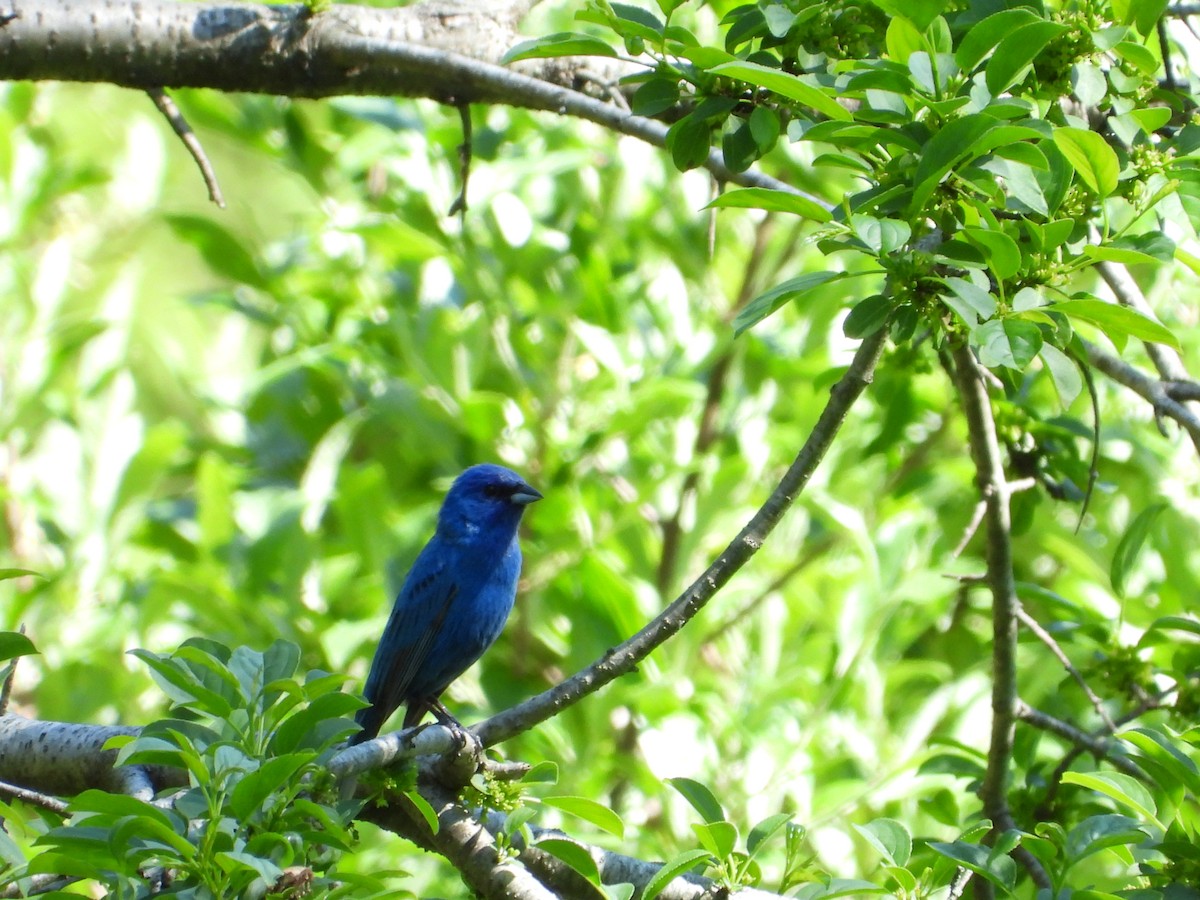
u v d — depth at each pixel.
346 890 5.43
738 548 6.38
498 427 12.32
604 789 11.77
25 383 13.00
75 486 12.94
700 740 11.30
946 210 6.15
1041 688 11.19
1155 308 11.72
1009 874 6.09
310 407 13.72
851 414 13.10
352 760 6.00
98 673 11.76
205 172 8.63
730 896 6.49
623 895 6.08
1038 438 9.64
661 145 8.08
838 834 10.81
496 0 9.55
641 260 13.74
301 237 14.19
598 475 12.95
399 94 8.87
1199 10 8.57
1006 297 6.14
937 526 12.89
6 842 5.62
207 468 12.21
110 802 5.05
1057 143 6.08
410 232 12.11
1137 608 10.93
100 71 8.52
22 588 12.69
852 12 6.91
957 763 9.02
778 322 13.91
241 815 5.16
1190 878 6.22
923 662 12.43
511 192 12.46
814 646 12.60
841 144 6.41
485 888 6.73
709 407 13.84
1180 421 7.96
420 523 12.52
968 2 7.15
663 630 6.49
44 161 13.83
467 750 6.61
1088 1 6.61
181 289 15.04
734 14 6.99
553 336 12.68
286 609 11.86
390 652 10.37
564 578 12.23
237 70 8.67
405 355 12.38
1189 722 8.31
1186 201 6.52
